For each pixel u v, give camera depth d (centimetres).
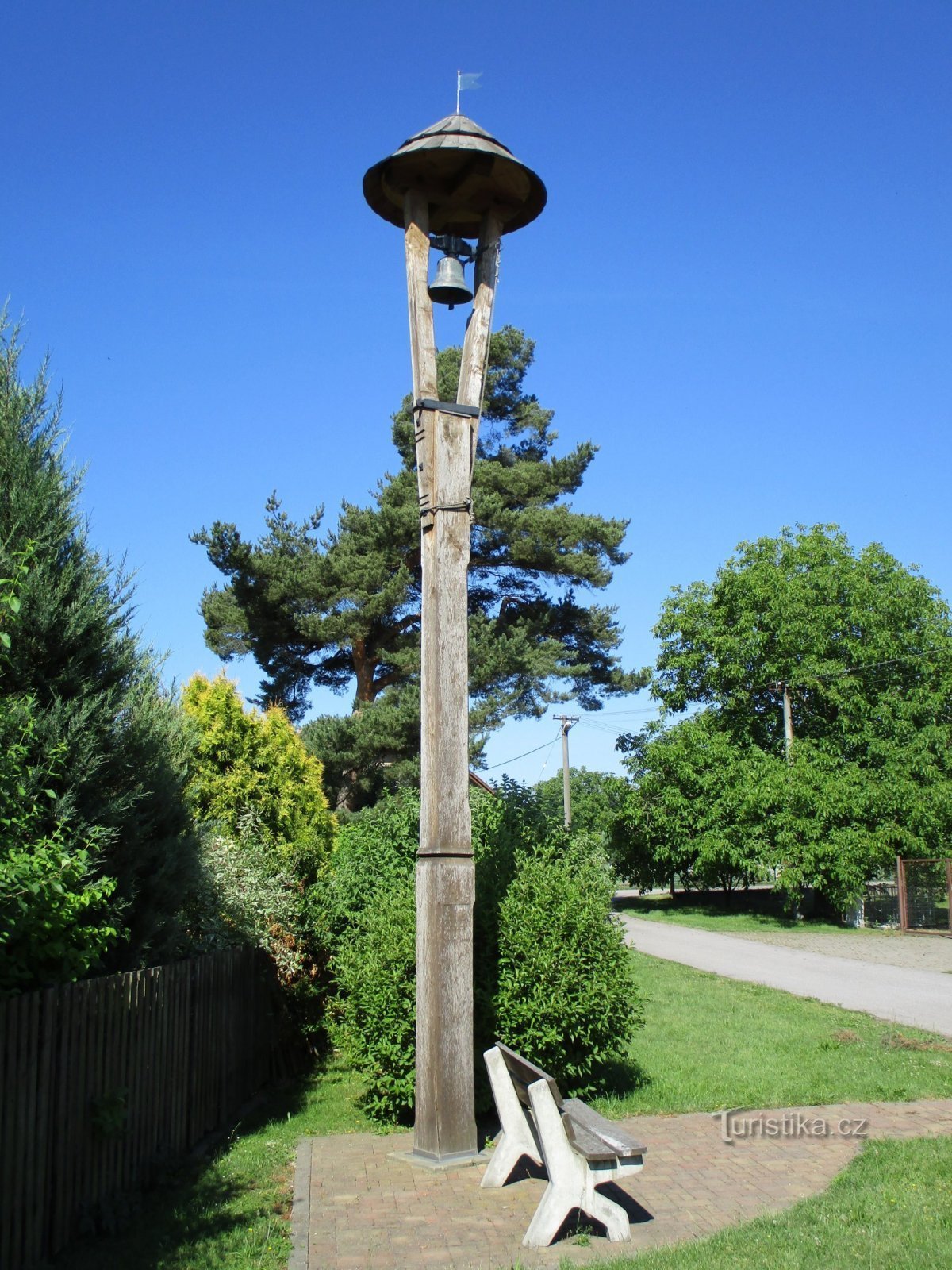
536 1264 517
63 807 666
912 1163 656
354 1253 535
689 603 3384
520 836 888
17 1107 525
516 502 2905
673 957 2114
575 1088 855
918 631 3136
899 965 1981
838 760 3033
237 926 954
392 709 2547
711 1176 659
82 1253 548
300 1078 1042
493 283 796
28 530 695
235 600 2769
